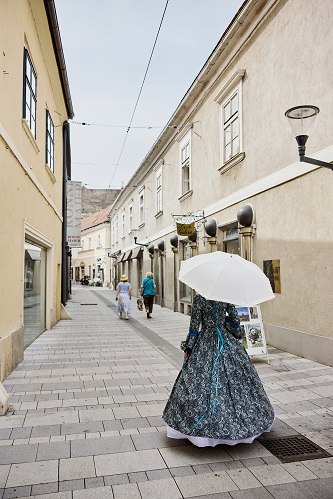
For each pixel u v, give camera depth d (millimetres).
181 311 16453
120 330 11906
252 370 4012
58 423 4594
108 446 4008
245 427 3746
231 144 11336
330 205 7094
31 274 9547
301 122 4906
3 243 6312
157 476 3447
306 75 7762
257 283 3893
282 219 8547
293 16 8172
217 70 12055
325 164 4992
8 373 6609
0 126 5949
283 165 8531
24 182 7906
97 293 32406
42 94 10234
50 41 9789
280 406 5133
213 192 12680
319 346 7293
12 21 6809
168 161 18375
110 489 3250
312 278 7551
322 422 4613
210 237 12453
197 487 3283
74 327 12617
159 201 20172
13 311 7043
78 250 55781
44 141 10633
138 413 4926
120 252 33250
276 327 8625
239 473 3496
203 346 3988
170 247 17922
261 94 9477
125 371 6961
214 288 3762
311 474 3490
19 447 3980
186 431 3768
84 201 60219
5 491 3207
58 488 3260
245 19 9734
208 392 3801
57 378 6484
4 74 6270
